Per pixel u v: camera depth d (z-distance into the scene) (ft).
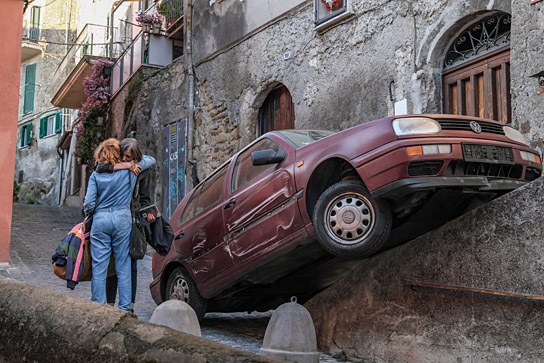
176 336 6.83
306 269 19.71
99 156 18.79
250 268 18.58
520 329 13.55
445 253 15.33
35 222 55.77
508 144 15.90
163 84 57.06
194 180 50.24
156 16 62.49
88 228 18.66
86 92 76.59
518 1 23.86
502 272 14.07
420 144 14.62
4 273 29.43
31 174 126.00
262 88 42.29
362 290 17.38
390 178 14.70
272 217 17.83
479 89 27.27
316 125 36.63
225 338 20.31
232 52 46.14
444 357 15.01
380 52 32.01
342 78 34.68
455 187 15.21
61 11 126.93
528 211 13.75
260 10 42.63
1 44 31.65
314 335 14.89
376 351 16.71
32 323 8.24
